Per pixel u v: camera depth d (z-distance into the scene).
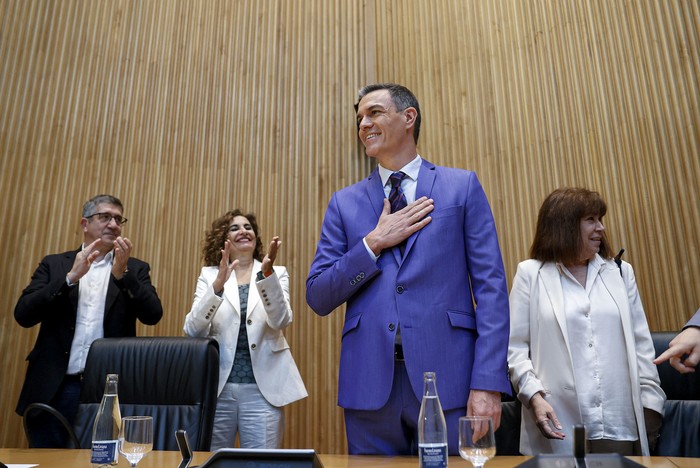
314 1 4.43
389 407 1.48
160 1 4.18
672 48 3.10
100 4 4.07
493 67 3.88
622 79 3.27
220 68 4.17
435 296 1.54
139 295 2.71
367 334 1.53
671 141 3.02
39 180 3.71
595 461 0.93
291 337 3.79
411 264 1.56
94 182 3.79
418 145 4.11
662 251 2.97
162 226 3.82
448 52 4.11
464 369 1.50
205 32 4.21
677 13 3.12
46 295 2.57
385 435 1.50
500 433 2.22
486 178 3.76
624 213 3.14
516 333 2.15
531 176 3.57
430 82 4.16
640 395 1.95
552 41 3.63
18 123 3.74
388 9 4.45
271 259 2.45
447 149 3.97
